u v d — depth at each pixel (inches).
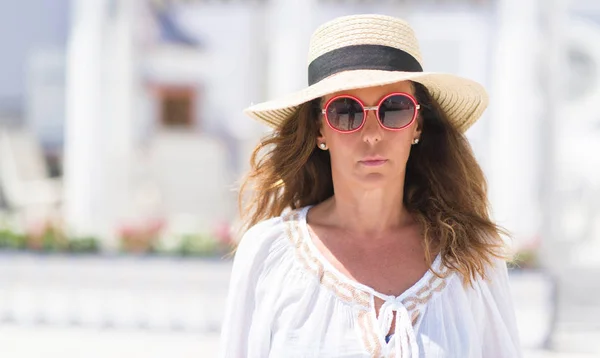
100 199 625.6
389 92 155.7
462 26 723.4
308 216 165.6
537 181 579.2
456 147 174.2
